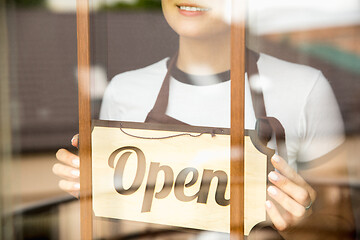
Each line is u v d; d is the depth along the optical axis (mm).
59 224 1704
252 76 1350
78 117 1627
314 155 1354
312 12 1313
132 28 1485
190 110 1420
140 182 1484
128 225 1510
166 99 1448
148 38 1463
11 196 1770
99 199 1546
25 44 1676
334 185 1353
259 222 1356
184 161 1421
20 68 1694
